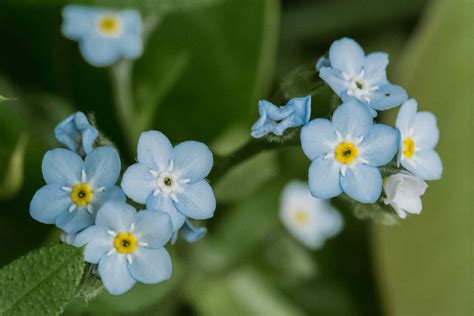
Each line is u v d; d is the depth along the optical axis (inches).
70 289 5.9
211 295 7.6
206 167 6.1
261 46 7.7
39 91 7.7
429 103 7.6
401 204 6.2
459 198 7.6
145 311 7.2
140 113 7.6
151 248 6.1
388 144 6.2
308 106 6.1
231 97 7.7
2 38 7.7
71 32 7.5
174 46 7.7
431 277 7.6
